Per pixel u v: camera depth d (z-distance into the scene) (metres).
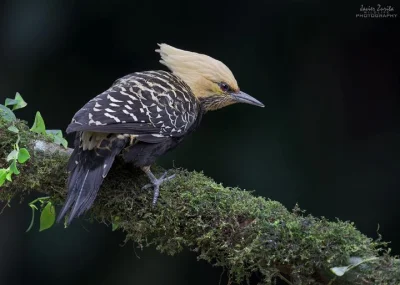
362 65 12.78
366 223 12.50
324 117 12.81
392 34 12.63
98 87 12.78
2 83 12.48
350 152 12.79
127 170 7.30
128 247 12.27
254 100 8.73
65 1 12.24
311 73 12.77
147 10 12.48
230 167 12.68
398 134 12.77
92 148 6.84
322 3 12.48
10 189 7.50
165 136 7.38
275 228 6.26
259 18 12.63
